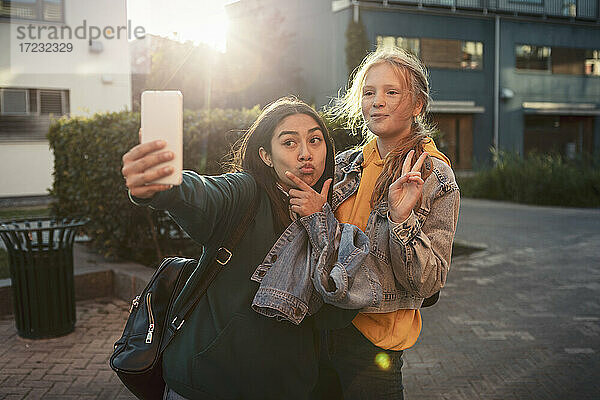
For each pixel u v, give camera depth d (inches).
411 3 893.8
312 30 912.3
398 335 78.7
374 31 876.6
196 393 64.8
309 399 87.6
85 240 302.0
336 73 873.5
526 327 199.3
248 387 64.4
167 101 48.7
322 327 68.0
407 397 145.0
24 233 179.3
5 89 518.0
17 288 182.9
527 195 598.9
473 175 722.8
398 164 75.7
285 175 66.9
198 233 60.7
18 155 533.0
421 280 68.6
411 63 78.8
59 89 530.3
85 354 172.2
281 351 64.6
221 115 247.8
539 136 1048.2
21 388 148.2
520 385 152.0
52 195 312.0
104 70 534.6
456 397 144.9
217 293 64.9
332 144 72.2
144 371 67.8
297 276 62.5
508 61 992.2
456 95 957.2
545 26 1016.9
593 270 286.4
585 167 618.5
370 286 63.5
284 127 66.6
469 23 956.6
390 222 67.7
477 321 206.2
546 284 259.6
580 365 165.0
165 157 48.1
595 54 1064.2
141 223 254.2
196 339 64.5
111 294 234.7
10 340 184.1
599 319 207.8
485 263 304.3
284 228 67.3
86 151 259.8
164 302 72.1
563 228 420.5
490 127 990.4
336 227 65.0
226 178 65.7
